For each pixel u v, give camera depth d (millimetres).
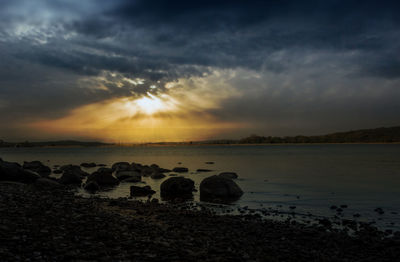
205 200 23719
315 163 68062
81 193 27250
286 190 28781
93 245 9328
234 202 22812
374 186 31641
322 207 20938
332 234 13898
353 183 33938
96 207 17688
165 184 26844
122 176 38219
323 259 10172
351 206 21250
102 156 125500
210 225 14906
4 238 9023
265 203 22406
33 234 9820
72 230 10945
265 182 34781
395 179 37438
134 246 9648
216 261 8867
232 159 89125
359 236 13789
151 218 15867
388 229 15352
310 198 24453
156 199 23047
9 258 7484
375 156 98312
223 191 25078
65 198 20781
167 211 18031
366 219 17531
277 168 55250
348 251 11453
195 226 14398
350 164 64625
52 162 84875
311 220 17250
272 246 11586
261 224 15609
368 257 10742
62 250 8477
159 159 95688
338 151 149625
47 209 14453
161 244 10117
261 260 9508
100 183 33344
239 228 14562
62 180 33938
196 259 8906
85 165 65875
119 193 27594
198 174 45062
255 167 57938
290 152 145125
